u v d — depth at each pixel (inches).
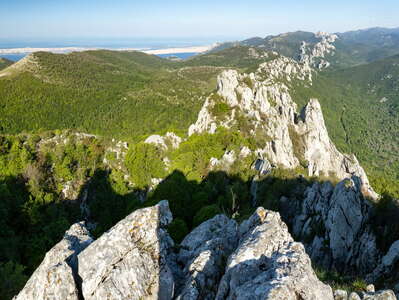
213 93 4136.3
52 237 2036.2
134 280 619.5
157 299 618.2
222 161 2938.0
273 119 3855.8
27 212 2178.9
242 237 777.6
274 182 2637.8
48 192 2581.2
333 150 4114.2
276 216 781.3
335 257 1594.5
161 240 741.3
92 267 617.9
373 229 1555.1
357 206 1640.0
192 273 673.0
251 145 3336.6
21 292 627.5
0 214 2032.5
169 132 3777.1
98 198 2748.5
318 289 527.2
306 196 2177.7
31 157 2758.4
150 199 2228.1
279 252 600.4
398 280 1056.8
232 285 556.4
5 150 2790.4
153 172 2930.6
